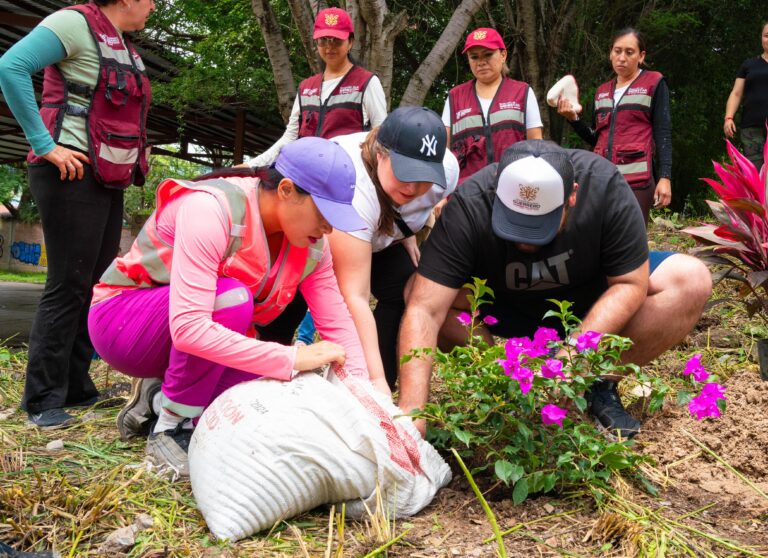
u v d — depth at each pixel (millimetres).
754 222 3775
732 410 3131
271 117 11156
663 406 3258
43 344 3221
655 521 2348
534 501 2475
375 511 2258
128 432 2994
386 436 2314
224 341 2354
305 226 2383
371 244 2914
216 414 2334
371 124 4383
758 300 3916
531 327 3324
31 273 26203
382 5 5492
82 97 3203
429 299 2871
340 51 4355
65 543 2160
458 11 6008
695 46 13375
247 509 2203
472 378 2426
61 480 2531
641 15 12148
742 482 2656
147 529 2252
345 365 2645
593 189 2818
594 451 2436
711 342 4418
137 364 2787
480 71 4812
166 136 14633
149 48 10195
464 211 2857
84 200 3219
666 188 5367
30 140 3064
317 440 2242
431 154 2600
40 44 3047
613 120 5469
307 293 2725
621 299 2834
